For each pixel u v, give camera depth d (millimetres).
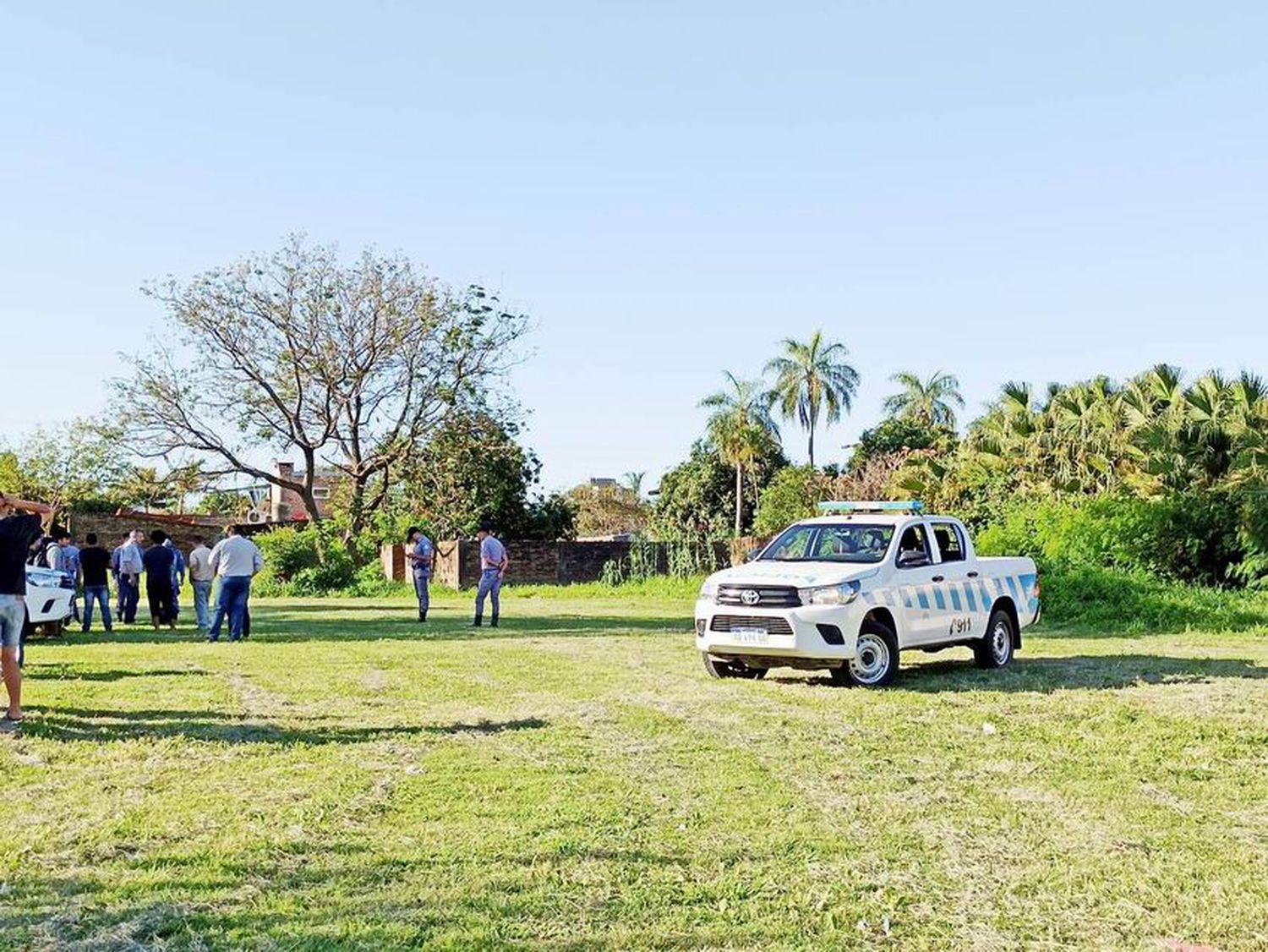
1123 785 7332
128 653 15008
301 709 10078
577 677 12484
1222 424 26062
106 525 45781
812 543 12992
